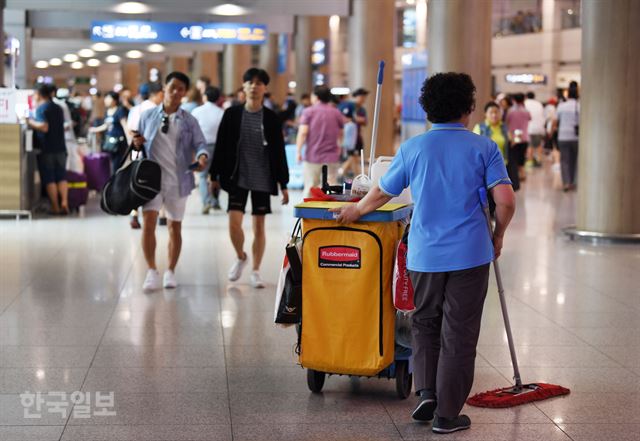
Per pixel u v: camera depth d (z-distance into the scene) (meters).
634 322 8.34
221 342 7.51
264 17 32.25
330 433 5.46
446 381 5.37
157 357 7.05
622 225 12.91
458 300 5.36
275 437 5.39
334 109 14.84
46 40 43.72
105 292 9.46
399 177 5.53
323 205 5.95
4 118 15.14
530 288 9.81
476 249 5.36
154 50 43.84
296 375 6.64
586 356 7.21
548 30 43.25
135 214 14.23
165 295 9.34
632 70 12.78
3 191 15.20
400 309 5.67
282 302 5.92
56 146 15.77
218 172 9.46
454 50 17.66
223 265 11.08
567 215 16.09
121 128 17.84
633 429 5.57
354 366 5.84
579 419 5.74
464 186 5.39
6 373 6.59
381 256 5.76
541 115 28.22
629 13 12.67
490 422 5.68
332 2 25.92
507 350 7.37
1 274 10.41
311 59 43.50
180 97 9.34
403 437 5.41
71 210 16.34
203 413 5.79
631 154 12.87
